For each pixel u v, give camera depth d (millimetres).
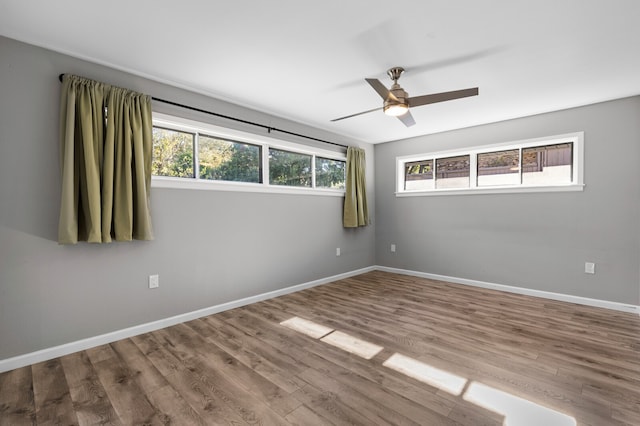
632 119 3400
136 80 2836
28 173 2311
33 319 2324
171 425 1655
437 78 2936
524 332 2838
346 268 5117
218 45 2365
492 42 2322
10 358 2230
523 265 4125
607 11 1947
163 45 2359
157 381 2061
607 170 3547
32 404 1830
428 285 4582
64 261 2455
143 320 2873
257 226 3820
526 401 1830
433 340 2678
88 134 2434
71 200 2361
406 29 2158
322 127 4562
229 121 3521
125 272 2764
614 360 2305
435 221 4934
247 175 3787
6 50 2229
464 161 4723
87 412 1761
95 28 2139
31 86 2320
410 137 5188
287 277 4184
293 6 1909
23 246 2291
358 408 1779
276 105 3668
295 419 1691
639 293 3387
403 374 2137
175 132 3166
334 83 3059
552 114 3881
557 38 2262
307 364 2279
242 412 1752
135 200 2717
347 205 5016
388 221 5512
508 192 4230
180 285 3123
